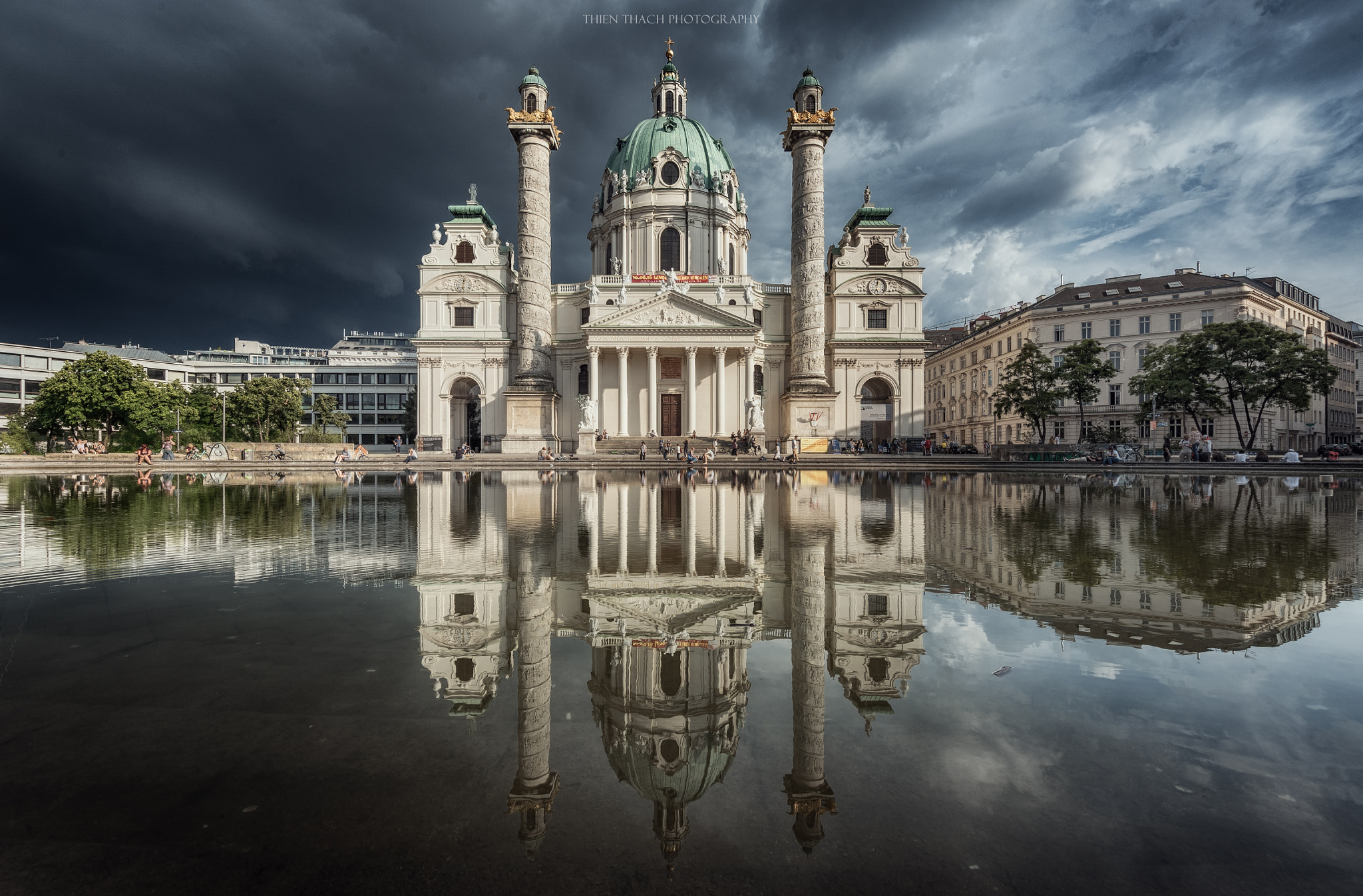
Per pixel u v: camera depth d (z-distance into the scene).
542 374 55.47
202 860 2.38
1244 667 4.31
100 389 60.38
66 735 3.30
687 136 68.56
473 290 62.34
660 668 4.41
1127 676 4.17
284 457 48.91
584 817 2.68
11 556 8.64
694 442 53.03
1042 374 57.56
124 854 2.41
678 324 57.44
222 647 4.78
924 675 4.22
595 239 70.31
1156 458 48.66
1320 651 4.63
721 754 3.18
